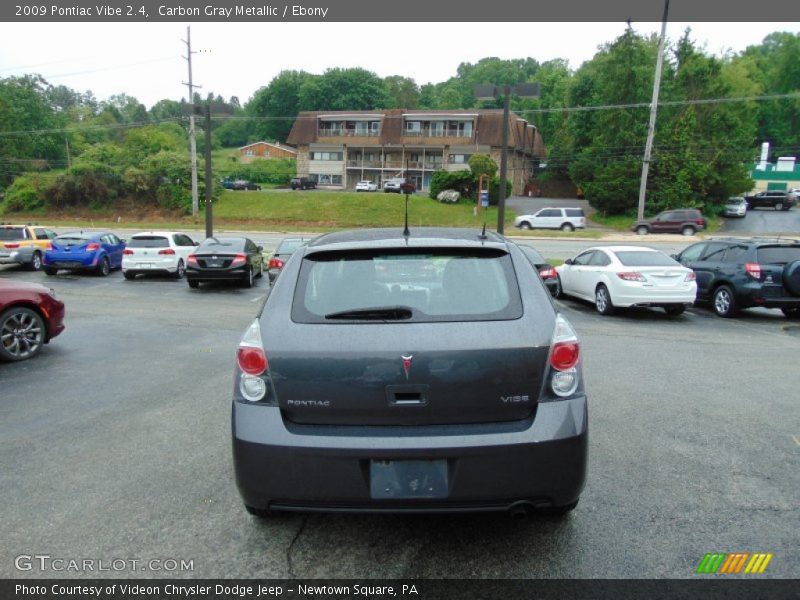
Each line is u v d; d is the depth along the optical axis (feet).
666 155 155.63
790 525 10.93
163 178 183.73
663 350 27.48
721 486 12.56
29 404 18.38
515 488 8.98
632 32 163.63
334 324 9.35
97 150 201.26
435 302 9.59
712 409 17.98
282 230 153.79
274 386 9.22
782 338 31.76
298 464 8.98
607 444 14.97
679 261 45.83
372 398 9.04
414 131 222.07
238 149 410.52
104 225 164.14
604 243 110.32
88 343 28.17
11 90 286.66
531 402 9.20
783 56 278.26
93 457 14.12
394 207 172.86
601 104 169.58
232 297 47.37
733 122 160.45
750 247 38.96
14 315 24.20
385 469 8.98
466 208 171.53
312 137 232.94
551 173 226.79
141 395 19.39
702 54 162.20
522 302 9.68
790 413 17.62
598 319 37.93
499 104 302.25
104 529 10.82
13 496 12.08
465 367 9.00
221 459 14.01
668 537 10.49
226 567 9.70
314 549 10.22
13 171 255.09
